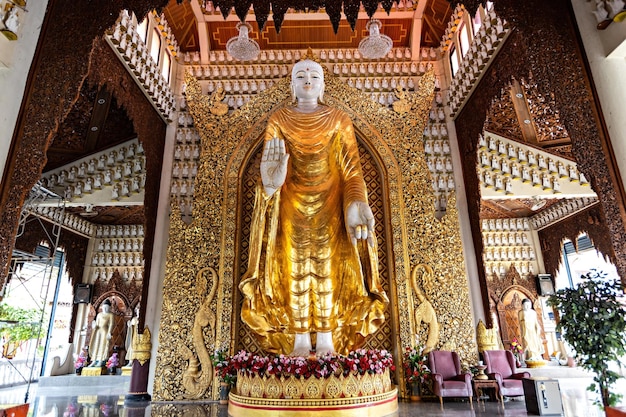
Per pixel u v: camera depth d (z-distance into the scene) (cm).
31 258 955
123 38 720
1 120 383
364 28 990
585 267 1266
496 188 954
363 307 689
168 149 925
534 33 464
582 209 1149
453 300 812
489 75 795
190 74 924
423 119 907
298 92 779
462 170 918
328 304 684
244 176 897
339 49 996
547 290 1271
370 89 962
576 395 803
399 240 836
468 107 891
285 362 578
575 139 426
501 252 1331
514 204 1218
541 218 1308
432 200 863
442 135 945
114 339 1299
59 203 953
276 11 532
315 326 680
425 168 880
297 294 685
